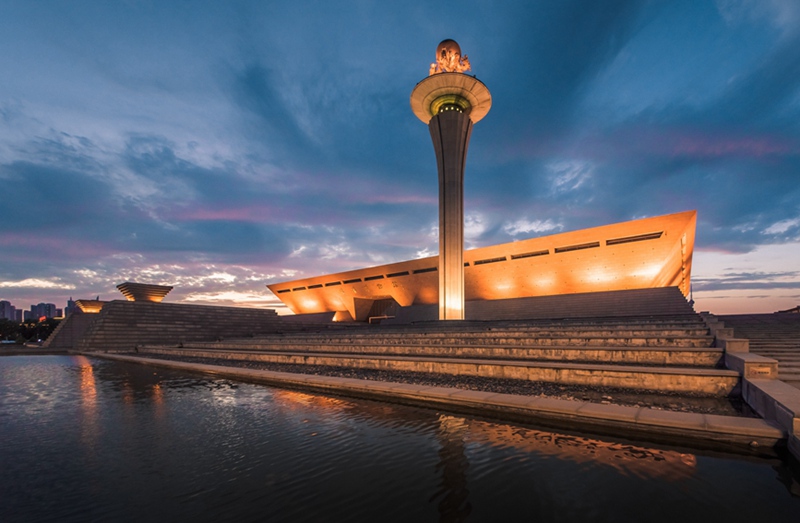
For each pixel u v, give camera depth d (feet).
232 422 25.08
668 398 27.68
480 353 49.29
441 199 116.88
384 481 15.12
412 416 25.53
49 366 69.26
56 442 21.27
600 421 22.17
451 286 114.11
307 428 23.12
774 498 13.25
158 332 121.49
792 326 57.00
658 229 128.16
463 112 118.73
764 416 21.70
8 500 13.87
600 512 12.37
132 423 25.40
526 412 24.77
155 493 14.37
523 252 157.99
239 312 142.61
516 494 13.75
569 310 129.18
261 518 12.27
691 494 13.60
